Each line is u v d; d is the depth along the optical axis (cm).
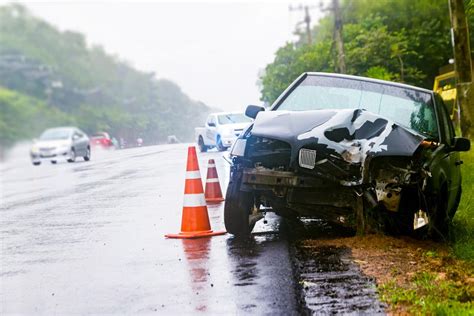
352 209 1062
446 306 709
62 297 848
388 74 5653
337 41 5638
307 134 1052
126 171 2859
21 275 978
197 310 759
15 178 2911
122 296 834
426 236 1089
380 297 769
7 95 6844
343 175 1033
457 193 1272
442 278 845
